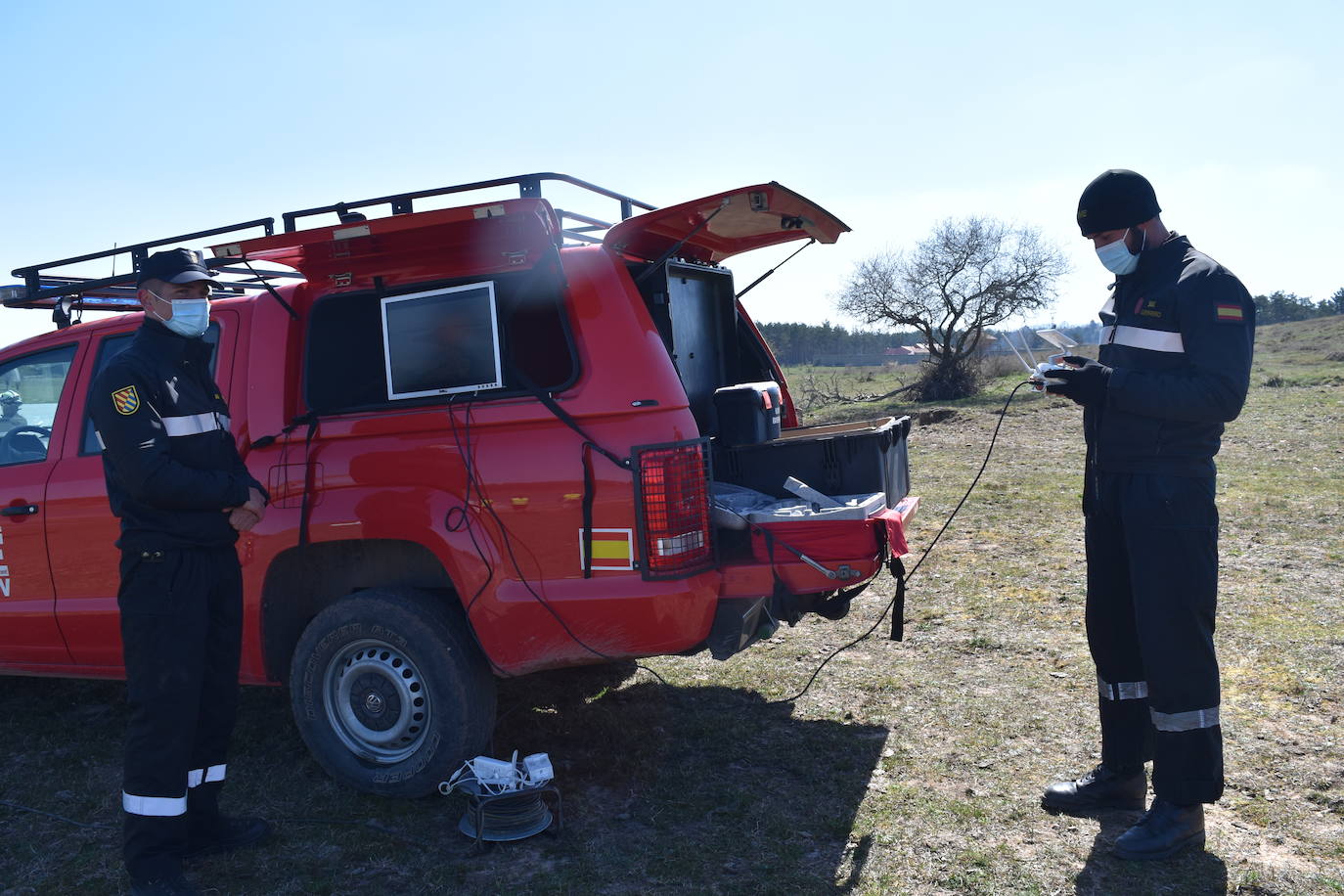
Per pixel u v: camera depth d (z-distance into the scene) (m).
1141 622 3.10
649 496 3.20
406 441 3.53
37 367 4.34
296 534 3.61
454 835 3.33
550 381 3.43
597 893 2.92
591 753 3.95
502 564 3.35
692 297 4.38
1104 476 3.24
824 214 3.78
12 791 3.77
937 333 27.41
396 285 3.67
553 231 3.35
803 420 22.95
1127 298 3.29
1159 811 3.10
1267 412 15.95
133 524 2.93
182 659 2.92
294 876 3.07
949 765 3.76
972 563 6.91
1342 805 3.33
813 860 3.09
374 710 3.60
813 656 5.11
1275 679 4.48
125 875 3.10
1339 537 7.18
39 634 4.19
